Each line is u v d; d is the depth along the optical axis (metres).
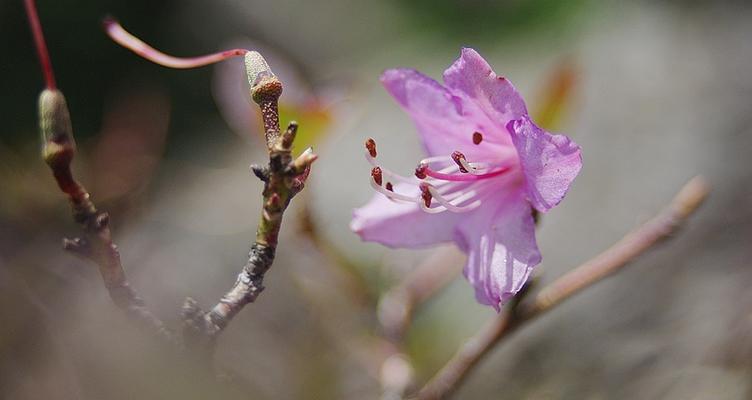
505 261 0.35
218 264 0.59
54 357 0.34
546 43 0.86
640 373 0.48
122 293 0.31
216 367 0.31
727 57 0.67
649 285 0.50
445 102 0.36
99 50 0.92
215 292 0.56
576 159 0.34
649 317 0.49
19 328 0.34
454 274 0.42
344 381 0.47
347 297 0.43
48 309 0.34
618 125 0.62
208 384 0.31
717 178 0.56
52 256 0.41
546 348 0.49
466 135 0.36
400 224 0.36
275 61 0.41
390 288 0.44
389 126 0.69
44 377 0.34
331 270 0.43
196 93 0.92
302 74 1.01
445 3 1.02
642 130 0.62
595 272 0.37
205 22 0.99
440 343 0.51
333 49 1.04
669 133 0.61
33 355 0.34
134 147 0.49
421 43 1.00
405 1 1.07
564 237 0.57
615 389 0.48
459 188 0.36
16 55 0.90
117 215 0.48
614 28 0.76
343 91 0.42
